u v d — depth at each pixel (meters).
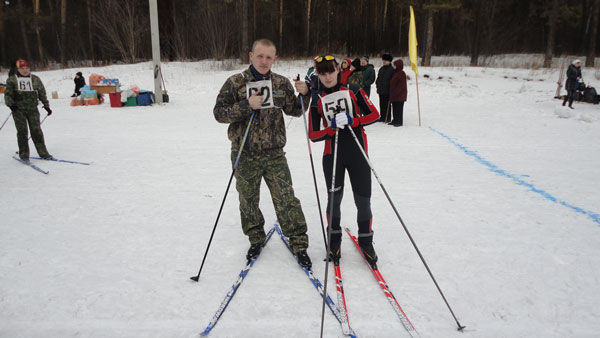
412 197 4.47
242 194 2.98
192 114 10.77
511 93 14.96
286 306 2.46
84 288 2.64
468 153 6.54
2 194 4.54
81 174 5.36
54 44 32.72
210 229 3.63
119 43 24.77
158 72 12.30
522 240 3.37
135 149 6.80
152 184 4.94
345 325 2.24
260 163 2.92
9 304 2.46
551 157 6.25
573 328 2.25
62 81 18.19
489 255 3.11
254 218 3.04
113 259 3.05
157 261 3.02
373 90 15.43
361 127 2.89
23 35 30.08
